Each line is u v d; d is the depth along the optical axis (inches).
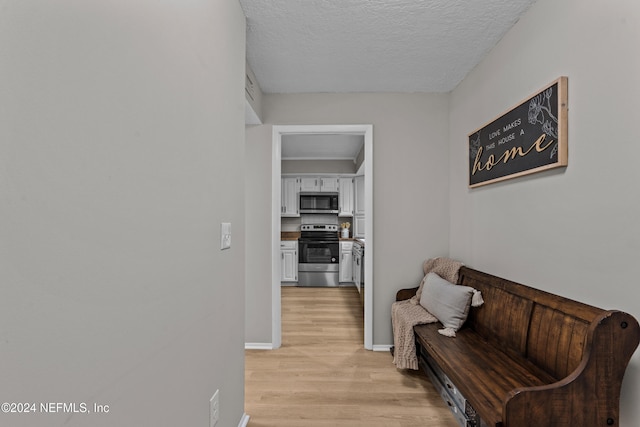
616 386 46.4
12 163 18.1
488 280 85.0
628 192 47.4
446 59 95.2
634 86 46.4
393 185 119.9
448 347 77.0
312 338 128.0
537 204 68.8
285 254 233.9
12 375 18.2
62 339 21.5
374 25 78.6
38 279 19.7
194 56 43.3
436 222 119.6
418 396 85.5
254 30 80.4
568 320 55.7
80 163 22.9
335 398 84.6
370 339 117.3
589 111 54.4
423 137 119.7
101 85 25.0
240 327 68.6
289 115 120.3
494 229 87.4
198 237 44.8
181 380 39.4
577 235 57.4
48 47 20.3
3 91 17.6
